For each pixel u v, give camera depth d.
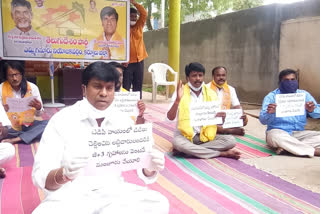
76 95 8.26
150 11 17.00
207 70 11.59
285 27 8.32
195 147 4.12
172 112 4.15
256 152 4.57
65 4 6.68
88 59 6.98
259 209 2.71
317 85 7.56
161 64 9.97
